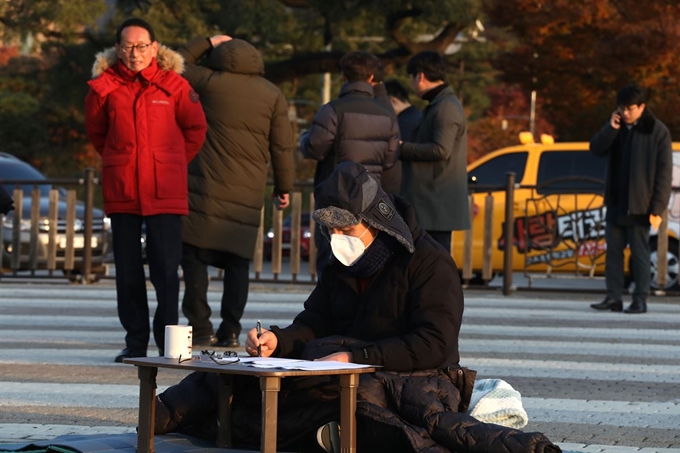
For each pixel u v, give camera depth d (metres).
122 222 12.60
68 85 44.25
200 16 39.28
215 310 18.47
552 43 38.62
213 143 13.98
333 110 14.01
